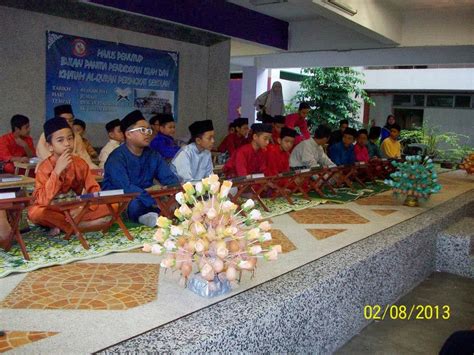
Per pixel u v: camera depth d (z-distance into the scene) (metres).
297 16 10.66
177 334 2.13
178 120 9.45
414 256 4.27
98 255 3.24
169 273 2.93
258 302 2.50
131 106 8.55
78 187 3.85
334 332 3.11
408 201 5.42
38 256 3.18
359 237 3.95
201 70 9.70
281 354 2.59
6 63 6.85
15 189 3.84
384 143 8.55
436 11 9.47
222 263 2.45
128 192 3.76
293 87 16.44
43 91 7.29
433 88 15.99
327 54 12.36
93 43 7.82
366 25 8.29
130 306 2.43
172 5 8.16
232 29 9.56
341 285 3.09
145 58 8.63
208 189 2.53
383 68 16.53
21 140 6.20
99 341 2.06
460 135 14.67
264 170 5.46
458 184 7.47
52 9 7.15
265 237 2.50
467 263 4.71
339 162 7.11
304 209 5.12
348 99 14.27
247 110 13.91
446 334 3.49
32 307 2.40
